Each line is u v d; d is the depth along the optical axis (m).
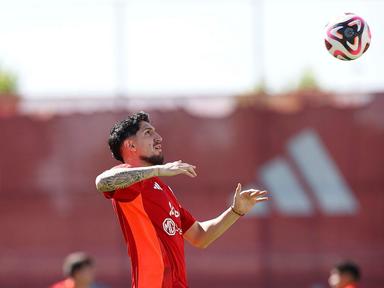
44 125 63.78
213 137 62.75
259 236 61.59
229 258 61.22
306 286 60.91
